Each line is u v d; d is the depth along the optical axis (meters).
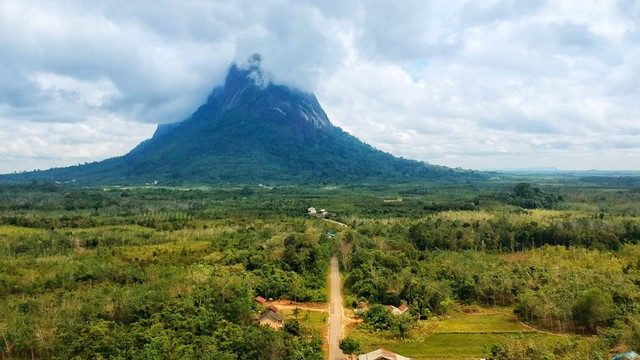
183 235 186.75
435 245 174.75
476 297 126.75
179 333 88.62
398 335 100.00
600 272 129.88
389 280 123.69
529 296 112.50
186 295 108.00
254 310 108.69
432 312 115.94
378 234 190.00
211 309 100.81
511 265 142.88
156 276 127.38
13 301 109.56
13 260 141.62
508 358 85.50
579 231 174.62
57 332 88.25
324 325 105.19
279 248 153.75
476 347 94.44
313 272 142.12
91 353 81.12
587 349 86.75
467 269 137.00
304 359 81.81
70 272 128.88
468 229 186.62
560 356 86.19
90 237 177.50
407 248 161.50
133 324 92.81
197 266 138.12
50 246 164.25
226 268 137.00
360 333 100.62
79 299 107.88
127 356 80.19
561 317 103.75
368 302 119.75
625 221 192.88
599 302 101.88
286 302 122.25
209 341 85.81
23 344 86.19
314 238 164.75
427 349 93.25
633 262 141.88
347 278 139.62
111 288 117.62
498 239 176.00
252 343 83.06
